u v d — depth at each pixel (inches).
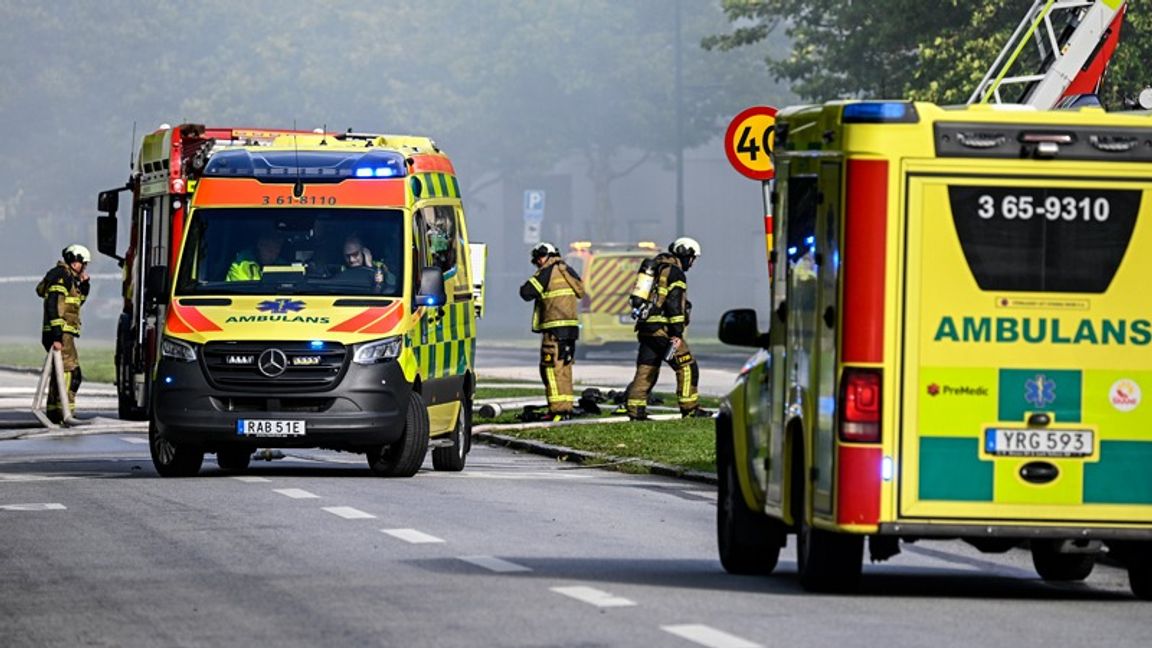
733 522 1013.8
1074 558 1011.9
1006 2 3380.9
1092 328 885.8
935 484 879.1
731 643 772.0
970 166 880.3
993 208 882.8
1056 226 884.6
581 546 1130.7
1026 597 943.7
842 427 876.6
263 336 1546.5
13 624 840.3
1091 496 885.8
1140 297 888.3
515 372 3430.1
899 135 879.1
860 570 917.8
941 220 880.3
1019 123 884.6
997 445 880.9
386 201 1638.8
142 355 1900.8
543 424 2097.7
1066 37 1831.9
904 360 877.8
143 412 1897.1
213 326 1557.6
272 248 1620.3
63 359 2287.2
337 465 1774.1
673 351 2106.3
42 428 2253.9
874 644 772.0
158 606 888.3
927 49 3430.1
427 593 921.5
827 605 885.8
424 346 1626.5
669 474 1648.6
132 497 1407.5
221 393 1545.3
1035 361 884.0
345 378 1547.7
